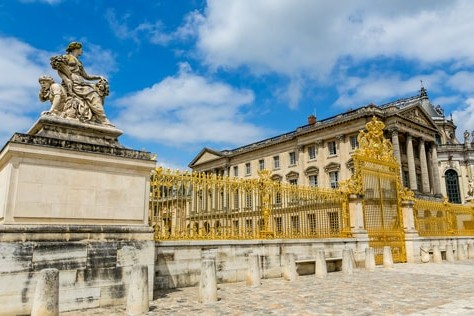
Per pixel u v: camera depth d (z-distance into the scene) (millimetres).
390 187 20797
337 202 17781
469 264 19984
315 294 10656
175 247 11586
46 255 8547
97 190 9922
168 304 9320
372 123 21078
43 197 9109
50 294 7477
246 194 14164
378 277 14320
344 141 56500
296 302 9531
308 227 16047
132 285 8547
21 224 8648
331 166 57250
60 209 9289
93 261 9141
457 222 27328
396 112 54562
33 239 8508
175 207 12023
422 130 60844
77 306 8742
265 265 13789
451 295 10555
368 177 19531
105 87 11070
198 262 12000
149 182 10922
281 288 11703
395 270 16688
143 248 9977
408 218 21203
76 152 9641
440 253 21328
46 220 9062
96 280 9102
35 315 7336
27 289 8195
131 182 10547
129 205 10375
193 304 9305
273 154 67625
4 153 9055
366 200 19062
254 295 10500
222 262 12648
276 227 14742
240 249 13188
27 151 9008
